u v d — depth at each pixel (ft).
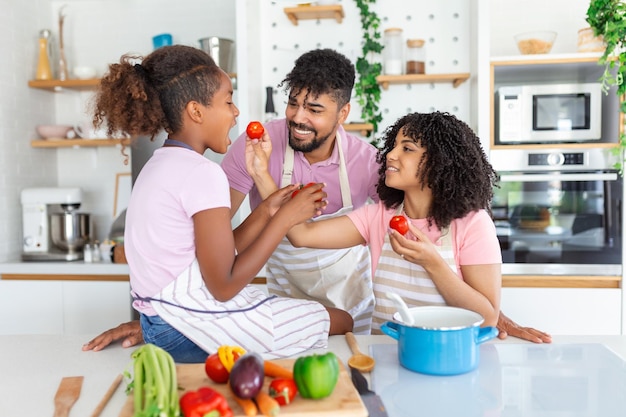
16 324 9.65
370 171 6.09
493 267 4.25
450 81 9.67
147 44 10.93
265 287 9.00
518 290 8.71
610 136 8.52
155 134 3.79
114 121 3.66
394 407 2.71
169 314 3.50
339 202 6.09
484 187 4.37
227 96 3.82
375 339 3.91
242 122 8.99
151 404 2.37
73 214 9.91
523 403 2.74
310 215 3.93
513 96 8.59
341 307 6.38
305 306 3.99
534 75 9.27
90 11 11.03
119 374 3.27
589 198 8.56
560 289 8.64
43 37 10.58
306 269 6.18
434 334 3.09
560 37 9.94
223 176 3.57
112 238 10.16
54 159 11.27
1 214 9.79
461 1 9.80
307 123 5.40
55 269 9.52
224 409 2.40
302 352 3.63
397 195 4.79
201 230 3.42
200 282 3.57
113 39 11.00
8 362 3.53
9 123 9.97
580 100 8.48
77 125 10.71
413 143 4.26
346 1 9.95
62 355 3.67
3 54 9.82
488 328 3.33
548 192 8.64
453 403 2.75
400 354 3.28
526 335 3.88
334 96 5.36
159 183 3.47
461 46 9.84
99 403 2.81
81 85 10.38
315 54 5.43
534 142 8.64
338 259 6.16
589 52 8.56
